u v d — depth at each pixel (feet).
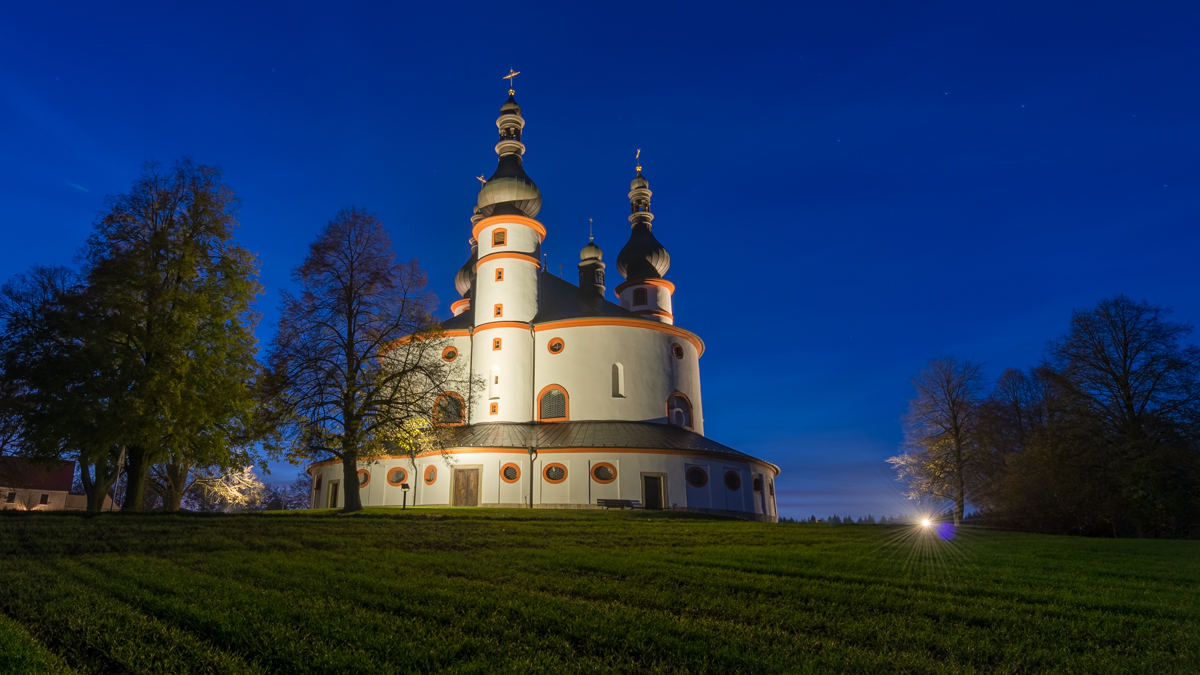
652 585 47.62
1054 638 34.68
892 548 74.79
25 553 62.44
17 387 96.78
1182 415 142.51
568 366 180.04
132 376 97.04
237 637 32.53
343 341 122.42
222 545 68.08
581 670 28.27
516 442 163.02
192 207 111.14
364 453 117.91
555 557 61.31
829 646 32.04
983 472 178.70
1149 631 36.17
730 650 30.96
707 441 179.73
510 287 186.70
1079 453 142.00
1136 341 150.00
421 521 93.15
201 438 106.32
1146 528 135.23
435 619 36.50
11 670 27.14
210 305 108.27
